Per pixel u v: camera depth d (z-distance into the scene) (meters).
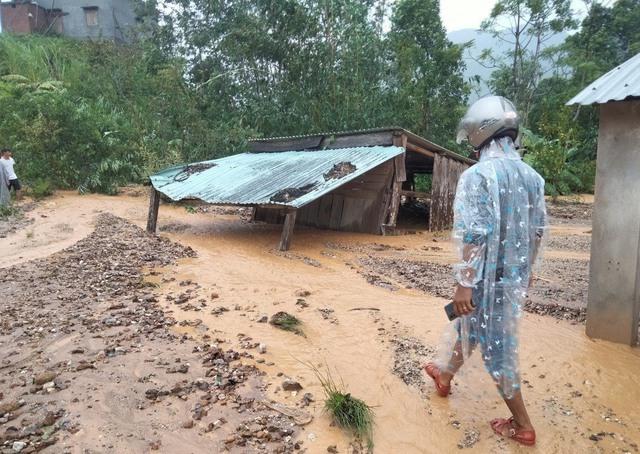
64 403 3.29
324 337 4.57
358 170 8.93
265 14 19.52
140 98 21.72
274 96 20.30
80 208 13.28
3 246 8.84
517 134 3.00
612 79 4.42
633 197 4.23
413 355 4.17
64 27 30.69
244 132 18.16
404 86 20.27
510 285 2.85
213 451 2.83
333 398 3.18
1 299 5.56
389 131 10.36
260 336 4.53
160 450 2.82
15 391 3.46
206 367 3.84
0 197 12.73
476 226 2.77
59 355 4.04
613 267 4.41
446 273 7.11
